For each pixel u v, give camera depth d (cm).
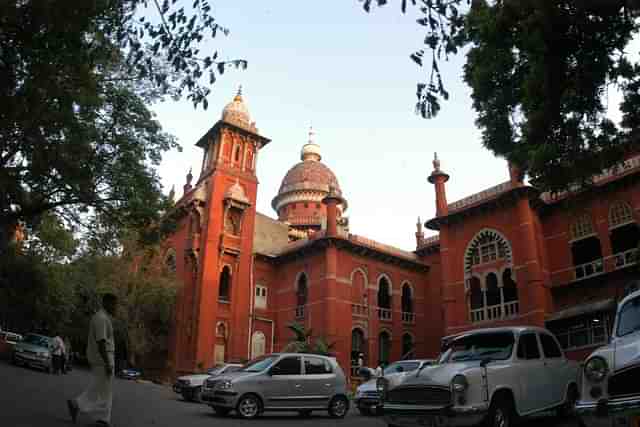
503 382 915
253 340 3688
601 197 2809
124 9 885
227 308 3588
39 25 860
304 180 5519
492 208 3142
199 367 3241
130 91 1692
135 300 3306
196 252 3619
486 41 1272
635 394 611
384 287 3922
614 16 1086
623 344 687
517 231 2980
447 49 730
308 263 3741
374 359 3553
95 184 1691
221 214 3709
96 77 1153
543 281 2870
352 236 3712
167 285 3381
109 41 1053
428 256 4138
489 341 1028
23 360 2172
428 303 4022
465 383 849
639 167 2609
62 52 941
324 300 3462
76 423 828
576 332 2641
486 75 1323
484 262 3150
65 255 3066
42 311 2998
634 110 1213
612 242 3003
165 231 2044
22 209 1656
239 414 1288
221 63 849
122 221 1945
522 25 1122
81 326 3366
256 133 4034
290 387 1361
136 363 3622
